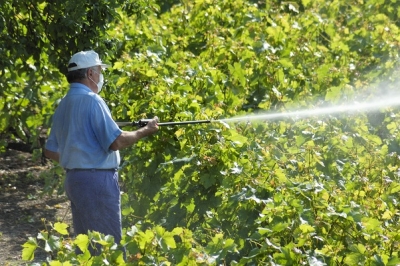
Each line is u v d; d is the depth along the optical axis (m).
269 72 24.11
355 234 14.75
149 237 13.07
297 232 14.36
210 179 17.89
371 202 16.28
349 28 31.53
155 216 19.81
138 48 26.84
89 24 22.58
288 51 26.22
